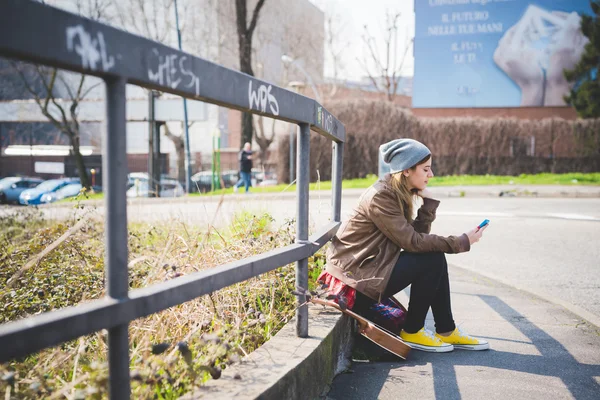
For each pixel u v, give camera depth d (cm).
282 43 4028
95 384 163
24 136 4325
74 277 343
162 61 150
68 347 252
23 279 338
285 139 2556
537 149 2489
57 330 125
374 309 345
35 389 172
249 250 357
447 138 2531
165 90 154
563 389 282
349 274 323
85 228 461
